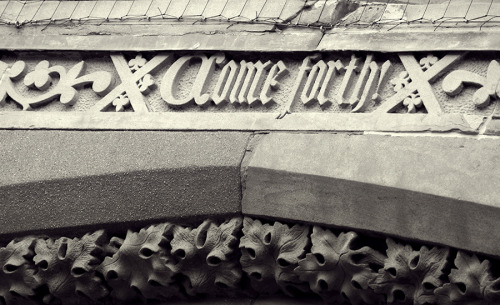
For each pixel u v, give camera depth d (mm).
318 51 4309
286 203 4102
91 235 4375
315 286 4090
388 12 4309
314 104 4230
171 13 4633
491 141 3869
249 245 4145
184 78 4516
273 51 4371
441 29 4164
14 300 4523
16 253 4438
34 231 4449
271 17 4453
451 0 4238
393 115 4074
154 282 4305
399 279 3943
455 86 4043
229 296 4320
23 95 4684
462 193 3801
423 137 3967
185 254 4215
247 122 4270
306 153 4094
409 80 4133
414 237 3898
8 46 4777
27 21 4816
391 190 3908
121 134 4426
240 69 4422
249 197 4168
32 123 4574
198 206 4230
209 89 4426
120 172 4309
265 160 4137
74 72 4648
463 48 4086
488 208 3756
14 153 4504
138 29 4641
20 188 4430
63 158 4426
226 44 4453
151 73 4539
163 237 4258
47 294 4504
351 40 4273
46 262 4402
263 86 4340
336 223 4027
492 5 4141
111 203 4332
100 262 4379
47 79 4660
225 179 4195
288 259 4078
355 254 3996
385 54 4219
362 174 3961
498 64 4027
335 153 4051
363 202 3967
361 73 4219
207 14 4570
